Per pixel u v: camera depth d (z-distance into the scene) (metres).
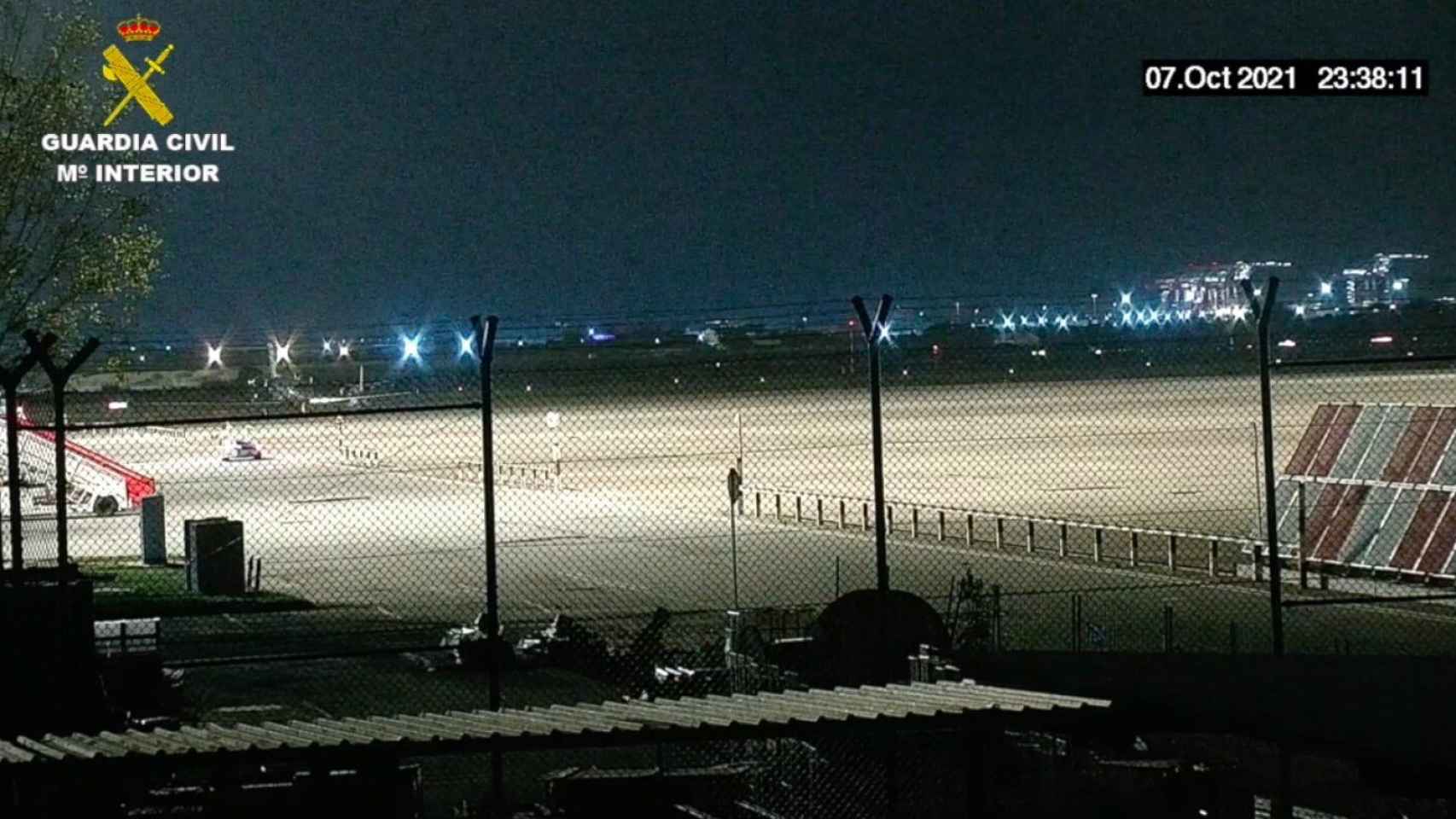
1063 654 16.44
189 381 98.69
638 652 23.11
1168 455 61.91
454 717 12.46
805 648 17.56
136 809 12.54
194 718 20.30
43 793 12.16
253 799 12.03
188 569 34.91
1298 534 33.47
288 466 75.19
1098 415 79.62
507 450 80.31
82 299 34.00
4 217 33.34
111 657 20.23
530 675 23.73
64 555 15.36
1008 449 66.88
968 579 25.84
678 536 44.06
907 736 13.61
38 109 33.34
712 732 10.97
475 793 16.42
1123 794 13.73
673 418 93.38
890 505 46.66
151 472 72.88
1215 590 31.83
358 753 10.98
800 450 69.62
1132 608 29.31
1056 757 14.38
